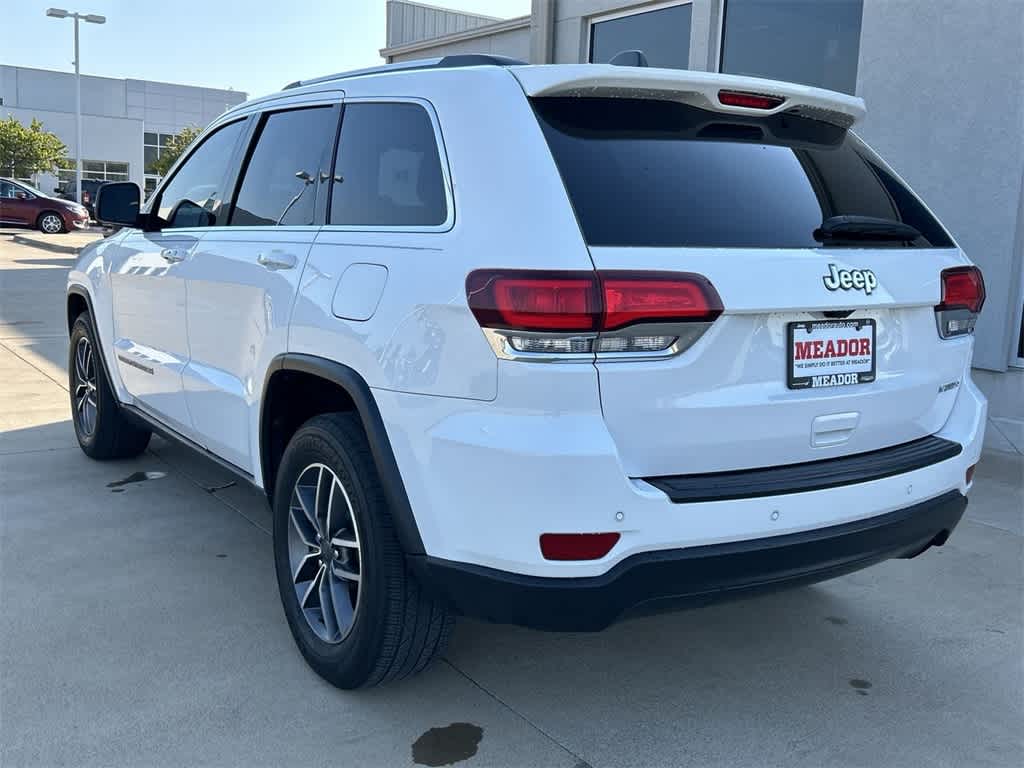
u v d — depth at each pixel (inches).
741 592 97.2
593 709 113.3
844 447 105.0
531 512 88.6
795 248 100.1
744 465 97.7
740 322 94.8
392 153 113.3
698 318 91.5
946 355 116.5
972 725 112.7
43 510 175.3
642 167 98.3
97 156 2265.0
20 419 241.4
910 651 131.3
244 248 135.6
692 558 92.0
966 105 235.3
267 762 100.1
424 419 96.0
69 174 2230.6
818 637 135.0
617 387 89.3
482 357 90.8
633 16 342.3
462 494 92.9
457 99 105.7
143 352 173.0
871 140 257.6
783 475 98.3
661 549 91.7
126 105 2443.4
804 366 100.1
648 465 92.4
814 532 98.8
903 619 141.8
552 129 97.7
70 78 2356.1
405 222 106.9
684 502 91.1
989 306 234.2
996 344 233.3
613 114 101.2
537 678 120.3
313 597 121.1
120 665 119.0
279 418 128.9
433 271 97.3
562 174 94.2
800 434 100.5
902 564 164.1
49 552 155.3
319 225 122.8
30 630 127.6
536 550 89.4
